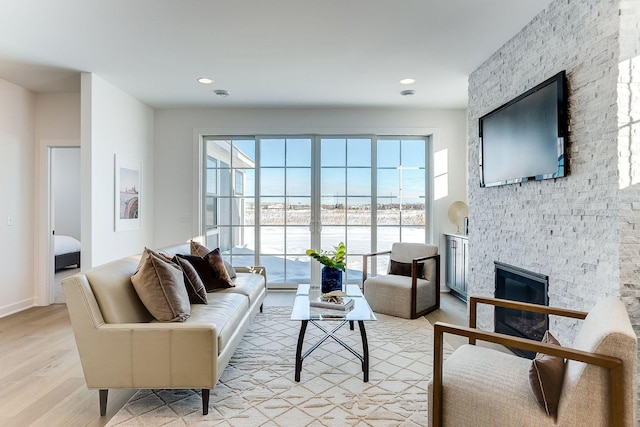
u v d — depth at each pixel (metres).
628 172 1.83
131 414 1.98
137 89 4.11
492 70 3.19
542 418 1.37
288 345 2.96
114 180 4.00
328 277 2.91
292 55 3.19
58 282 5.67
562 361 1.45
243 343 3.00
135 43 2.95
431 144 4.93
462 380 1.58
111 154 3.94
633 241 1.83
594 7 1.99
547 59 2.42
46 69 3.50
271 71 3.57
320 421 1.92
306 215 5.01
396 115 4.89
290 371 2.50
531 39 2.60
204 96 4.36
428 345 2.99
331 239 5.00
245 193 5.04
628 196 1.83
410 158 5.05
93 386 1.94
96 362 1.93
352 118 4.90
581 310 2.10
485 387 1.52
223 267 3.28
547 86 2.33
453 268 4.58
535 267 2.55
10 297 3.93
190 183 4.94
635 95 1.84
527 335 2.68
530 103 2.52
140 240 4.58
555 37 2.33
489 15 2.53
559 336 2.29
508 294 2.94
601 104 1.94
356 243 5.01
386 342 3.05
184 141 4.93
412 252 4.21
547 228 2.41
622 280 1.83
